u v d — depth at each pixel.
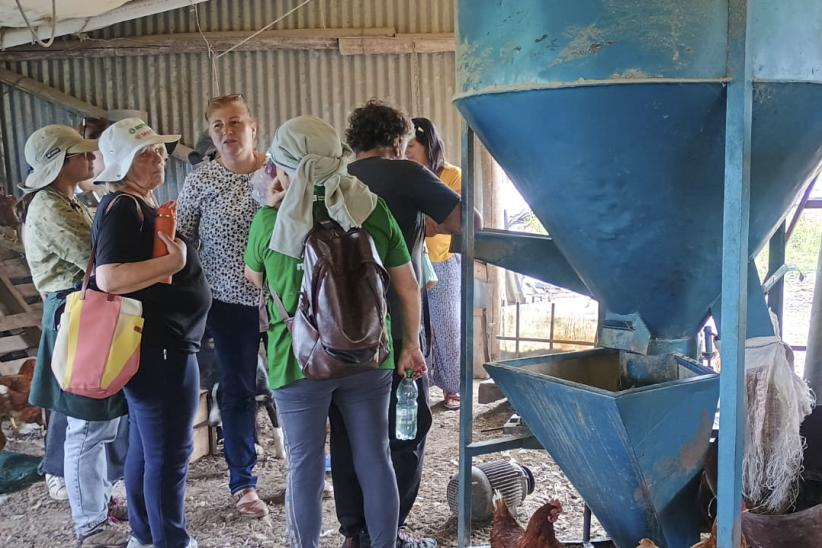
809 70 2.17
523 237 2.95
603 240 2.44
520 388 2.67
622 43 2.11
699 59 2.08
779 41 2.12
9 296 5.75
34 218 3.02
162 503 2.77
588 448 2.52
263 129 6.97
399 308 2.76
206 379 4.30
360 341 2.31
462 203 2.90
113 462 3.60
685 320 2.58
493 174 6.18
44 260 3.02
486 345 6.22
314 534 2.57
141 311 2.63
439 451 4.43
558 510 2.63
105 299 2.61
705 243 2.37
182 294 2.73
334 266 2.31
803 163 2.33
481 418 5.07
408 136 3.08
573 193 2.39
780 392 2.55
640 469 2.41
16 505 3.76
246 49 6.85
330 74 6.86
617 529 2.76
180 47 6.85
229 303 3.45
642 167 2.23
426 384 2.99
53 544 3.32
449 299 4.96
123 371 2.60
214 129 3.41
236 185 3.42
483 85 2.43
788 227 3.23
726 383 2.14
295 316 2.41
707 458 2.62
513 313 6.56
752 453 2.58
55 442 3.73
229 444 3.56
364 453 2.59
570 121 2.23
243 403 3.54
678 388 2.32
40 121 7.10
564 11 2.17
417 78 6.77
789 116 2.19
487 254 2.95
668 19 2.08
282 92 6.91
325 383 2.49
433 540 3.16
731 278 2.10
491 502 3.39
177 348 2.72
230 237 3.40
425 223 3.09
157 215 2.66
